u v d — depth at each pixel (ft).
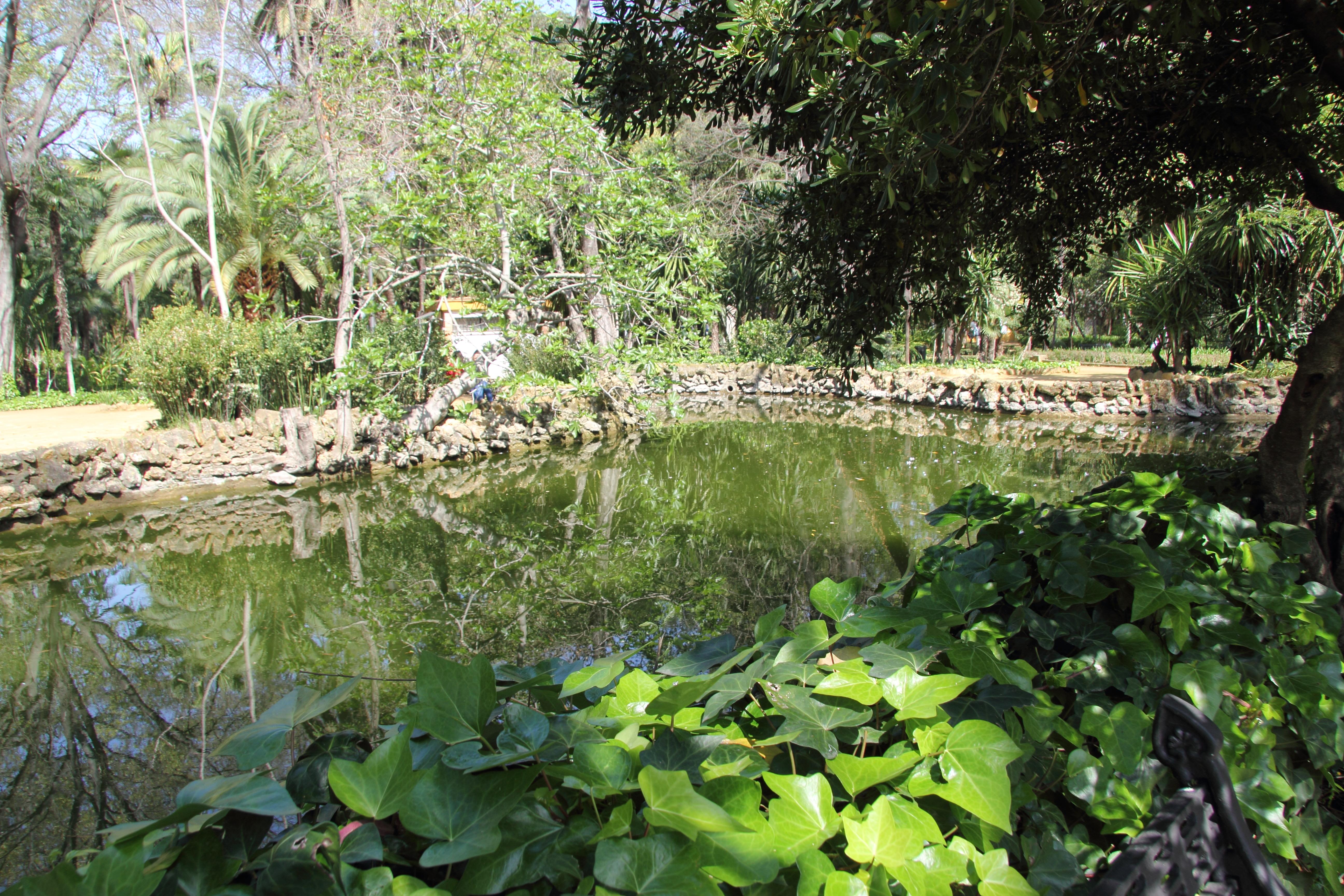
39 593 18.85
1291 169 11.57
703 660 3.92
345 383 32.50
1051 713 3.71
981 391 52.85
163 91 62.44
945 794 2.94
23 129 62.64
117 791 10.15
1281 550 6.08
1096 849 3.61
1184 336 48.47
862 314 11.80
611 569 19.80
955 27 6.07
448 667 2.86
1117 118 11.13
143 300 84.58
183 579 19.77
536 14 34.04
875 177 7.70
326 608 17.40
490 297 36.45
